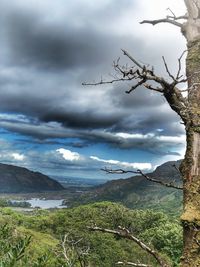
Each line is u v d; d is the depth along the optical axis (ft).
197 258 14.52
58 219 314.96
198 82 16.87
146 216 231.91
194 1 18.26
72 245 11.73
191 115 15.84
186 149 16.30
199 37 17.95
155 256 15.38
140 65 15.20
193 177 15.69
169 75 14.89
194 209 15.08
